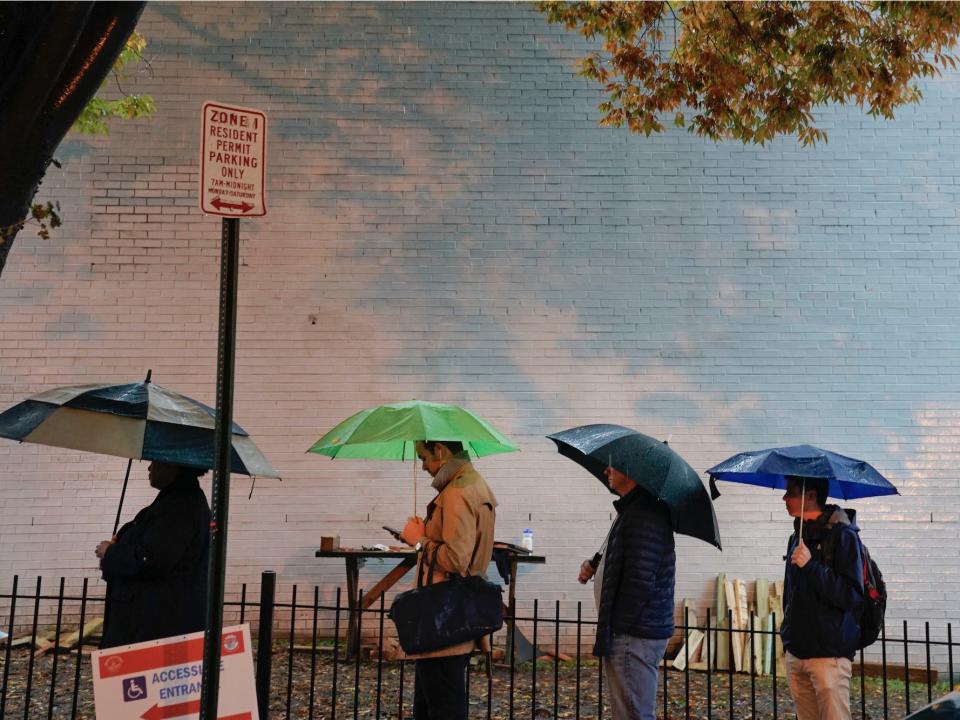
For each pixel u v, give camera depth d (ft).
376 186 32.65
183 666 12.99
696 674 29.60
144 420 16.12
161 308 32.01
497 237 32.53
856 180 32.53
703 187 32.65
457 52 33.14
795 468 17.67
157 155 32.53
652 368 32.09
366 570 31.55
